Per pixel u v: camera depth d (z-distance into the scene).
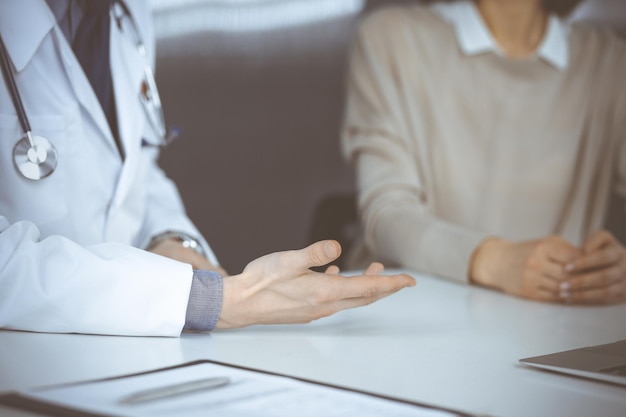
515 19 1.86
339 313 0.99
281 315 0.82
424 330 0.91
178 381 0.60
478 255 1.32
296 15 3.31
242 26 3.31
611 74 1.91
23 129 0.90
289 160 3.39
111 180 1.04
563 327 0.98
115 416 0.50
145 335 0.80
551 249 1.20
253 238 3.43
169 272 0.81
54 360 0.70
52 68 0.96
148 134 1.12
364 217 1.69
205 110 3.36
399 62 1.85
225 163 3.39
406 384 0.67
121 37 1.09
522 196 1.85
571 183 1.89
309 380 0.61
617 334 0.95
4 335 0.78
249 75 3.35
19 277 0.79
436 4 1.96
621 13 2.72
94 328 0.79
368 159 1.77
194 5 3.28
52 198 0.93
